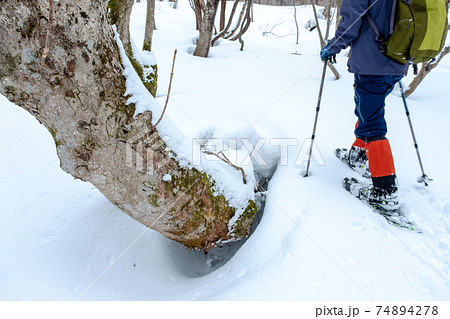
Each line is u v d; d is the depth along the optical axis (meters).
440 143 2.32
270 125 2.57
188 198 1.60
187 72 3.73
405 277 1.37
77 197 2.05
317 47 5.28
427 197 1.85
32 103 1.18
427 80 3.75
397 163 2.15
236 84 3.38
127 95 1.36
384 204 1.75
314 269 1.43
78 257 1.70
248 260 1.63
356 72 1.84
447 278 1.36
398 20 1.60
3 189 2.02
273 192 2.01
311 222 1.70
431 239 1.58
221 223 1.76
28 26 1.02
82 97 1.21
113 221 1.94
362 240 1.57
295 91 3.15
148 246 1.91
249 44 5.40
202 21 4.12
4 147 2.35
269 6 10.09
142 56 2.38
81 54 1.14
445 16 1.59
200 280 1.72
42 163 2.26
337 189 1.94
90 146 1.32
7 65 1.06
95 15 1.14
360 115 1.89
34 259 1.61
